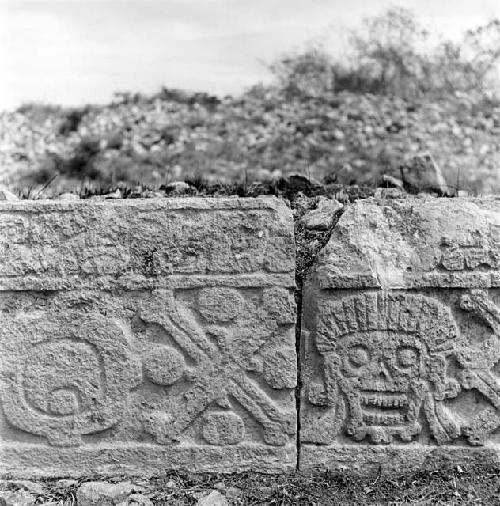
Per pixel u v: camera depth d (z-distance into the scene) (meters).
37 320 3.73
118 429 3.75
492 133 11.55
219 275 3.71
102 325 3.72
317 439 3.75
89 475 3.74
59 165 10.59
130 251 3.72
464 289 3.74
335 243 3.78
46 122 12.85
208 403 3.73
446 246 3.74
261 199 3.72
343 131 11.47
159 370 3.72
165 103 13.62
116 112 13.21
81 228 3.72
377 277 3.71
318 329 3.75
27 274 3.72
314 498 3.54
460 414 3.76
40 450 3.76
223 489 3.61
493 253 3.73
